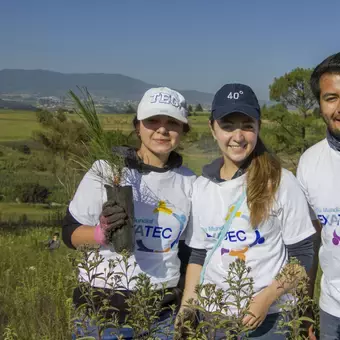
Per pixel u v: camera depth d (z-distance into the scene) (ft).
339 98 10.95
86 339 8.62
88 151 10.85
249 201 10.46
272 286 10.07
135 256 10.89
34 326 16.83
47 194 93.45
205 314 8.36
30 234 45.37
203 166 11.37
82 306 8.94
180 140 11.44
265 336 10.44
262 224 10.44
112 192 10.17
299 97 77.97
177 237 11.25
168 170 11.27
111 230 9.91
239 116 10.59
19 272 24.99
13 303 19.10
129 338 10.42
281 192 10.45
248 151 10.71
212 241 11.07
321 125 73.67
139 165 11.11
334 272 11.31
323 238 11.46
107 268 10.59
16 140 196.85
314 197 11.39
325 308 11.59
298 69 77.66
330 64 11.00
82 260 8.91
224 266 10.71
